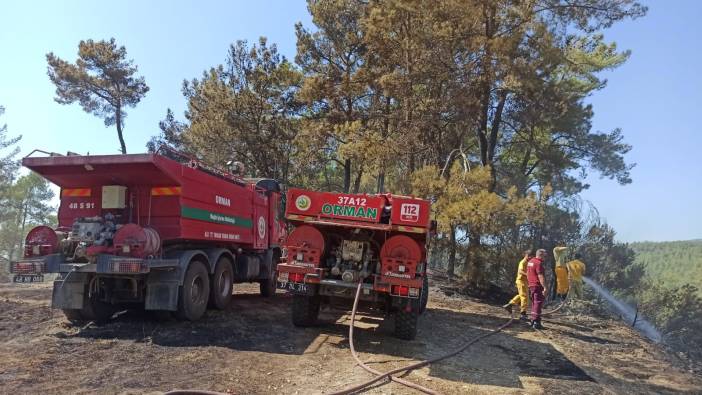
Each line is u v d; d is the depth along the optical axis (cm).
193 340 793
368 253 902
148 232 835
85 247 822
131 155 825
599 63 2547
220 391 571
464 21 1889
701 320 2192
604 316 1500
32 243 830
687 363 1091
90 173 870
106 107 3575
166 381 595
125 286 896
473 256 1695
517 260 1719
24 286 1448
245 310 1099
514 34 1867
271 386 604
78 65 3431
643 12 1952
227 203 1088
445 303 1505
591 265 2195
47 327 853
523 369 785
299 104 2967
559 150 2766
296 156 3012
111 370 627
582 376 776
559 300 1803
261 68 2872
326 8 2844
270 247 1370
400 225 870
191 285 921
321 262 916
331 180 3831
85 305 888
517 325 1210
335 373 673
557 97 2125
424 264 912
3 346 722
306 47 2930
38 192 4709
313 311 952
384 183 2178
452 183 1622
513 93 2178
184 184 899
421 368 726
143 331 836
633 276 2386
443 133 2308
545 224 2058
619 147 2831
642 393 730
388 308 950
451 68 1955
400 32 2109
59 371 614
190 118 3297
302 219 920
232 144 2875
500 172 2539
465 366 765
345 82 2702
